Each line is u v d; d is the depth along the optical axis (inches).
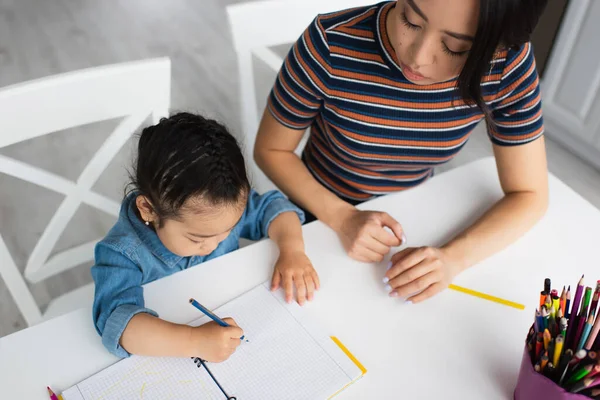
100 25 113.7
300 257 33.4
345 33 35.7
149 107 40.7
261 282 32.5
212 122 31.9
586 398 22.6
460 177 40.9
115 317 28.0
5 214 74.4
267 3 47.8
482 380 27.8
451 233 36.5
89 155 84.8
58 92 36.6
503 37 25.5
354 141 39.8
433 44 27.5
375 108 37.6
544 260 34.7
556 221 37.6
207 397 26.1
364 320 30.4
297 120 39.9
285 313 30.5
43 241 44.1
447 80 33.6
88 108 38.2
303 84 37.4
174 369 27.2
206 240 31.5
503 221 36.0
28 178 40.6
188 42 110.6
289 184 40.8
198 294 31.3
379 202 38.4
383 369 28.0
